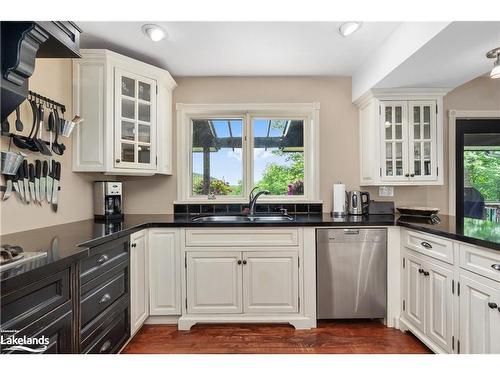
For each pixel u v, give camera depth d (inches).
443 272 65.8
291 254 87.0
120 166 85.8
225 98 111.0
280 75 110.2
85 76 82.7
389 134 99.3
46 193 72.9
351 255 86.9
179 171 110.3
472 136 111.7
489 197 111.5
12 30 43.8
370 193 111.7
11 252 43.4
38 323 40.0
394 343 78.6
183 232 87.5
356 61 98.6
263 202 111.4
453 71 81.1
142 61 96.2
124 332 71.1
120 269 68.7
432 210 94.6
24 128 66.3
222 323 90.8
